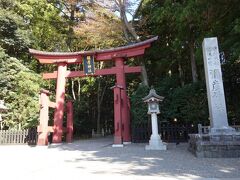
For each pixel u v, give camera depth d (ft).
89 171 20.80
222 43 39.14
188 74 67.92
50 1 76.59
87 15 65.62
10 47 65.16
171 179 17.28
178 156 28.40
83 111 77.82
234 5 35.63
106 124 95.20
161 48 63.36
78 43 76.13
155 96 37.27
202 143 27.53
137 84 77.87
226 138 28.12
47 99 48.49
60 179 17.98
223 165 22.39
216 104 31.60
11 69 58.18
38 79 62.13
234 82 50.93
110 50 50.49
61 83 52.26
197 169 20.76
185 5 43.60
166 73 68.95
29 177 18.92
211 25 40.37
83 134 81.00
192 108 48.57
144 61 64.95
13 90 58.49
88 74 51.21
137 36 58.90
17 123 55.77
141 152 32.65
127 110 48.70
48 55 53.42
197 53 40.27
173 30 56.39
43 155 32.22
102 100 89.15
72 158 28.91
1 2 62.18
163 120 50.37
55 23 75.77
